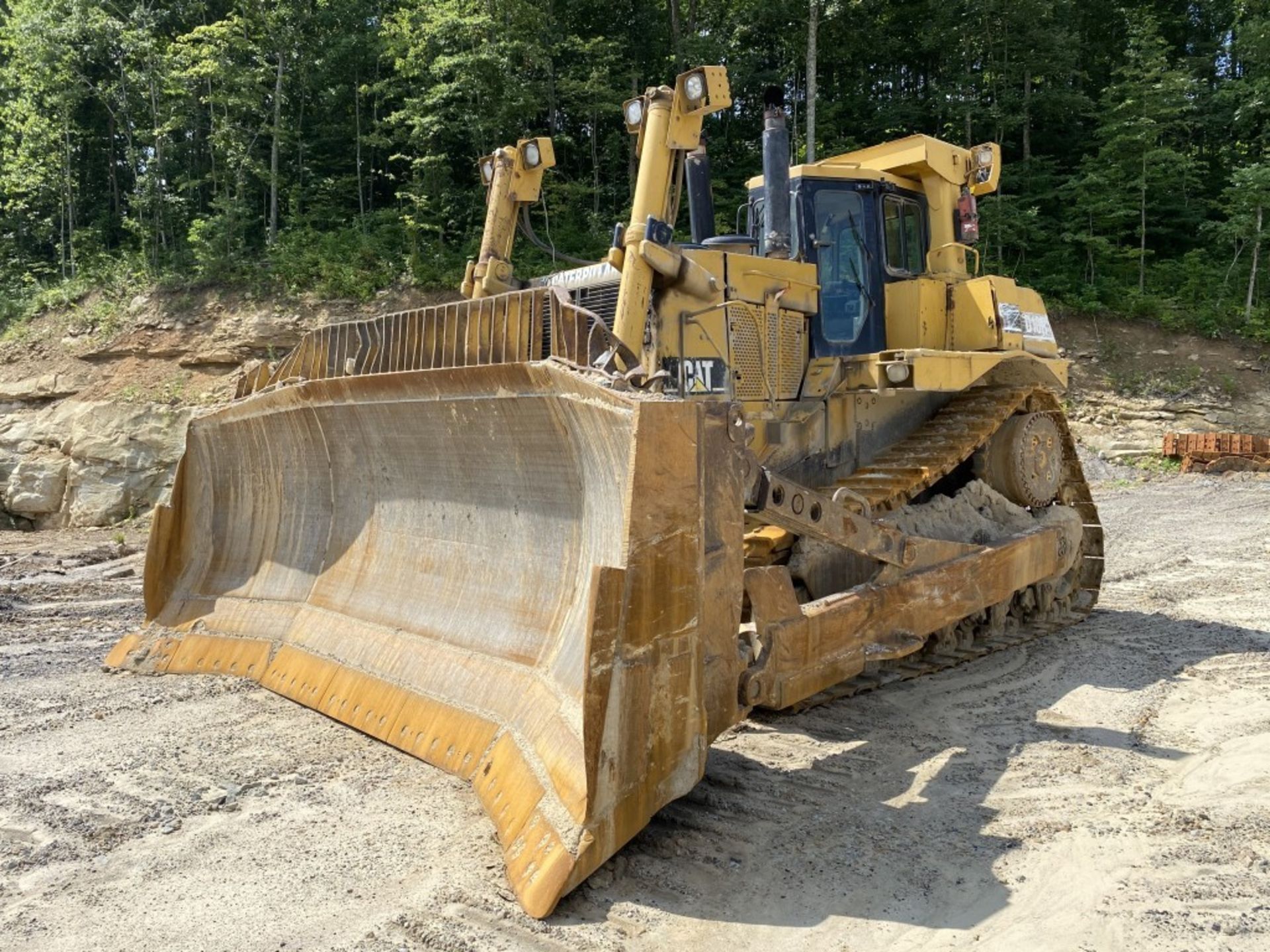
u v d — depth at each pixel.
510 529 4.65
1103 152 28.27
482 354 4.68
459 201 25.39
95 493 19.09
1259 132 32.09
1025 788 4.42
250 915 3.22
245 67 26.66
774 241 6.15
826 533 4.81
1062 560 7.26
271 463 6.37
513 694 4.23
